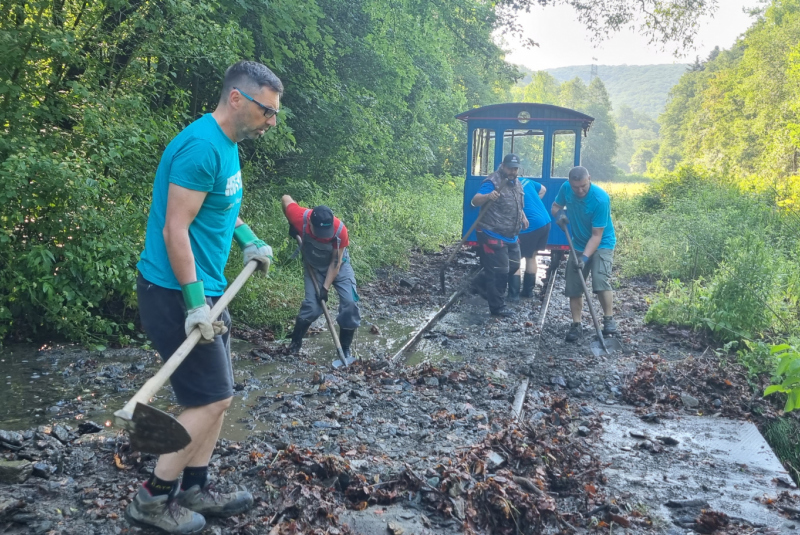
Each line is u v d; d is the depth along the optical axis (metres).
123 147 6.53
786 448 5.56
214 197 2.81
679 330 7.91
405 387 5.41
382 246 11.74
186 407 2.88
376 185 15.50
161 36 7.79
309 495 3.20
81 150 6.50
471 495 3.38
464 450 3.96
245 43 9.30
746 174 33.25
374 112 12.99
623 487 3.94
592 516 3.57
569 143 11.59
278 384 5.36
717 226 12.27
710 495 3.89
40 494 3.22
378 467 3.63
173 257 2.67
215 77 9.52
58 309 5.95
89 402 4.79
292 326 7.30
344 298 6.27
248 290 7.37
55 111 6.35
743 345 7.42
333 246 6.10
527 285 9.90
